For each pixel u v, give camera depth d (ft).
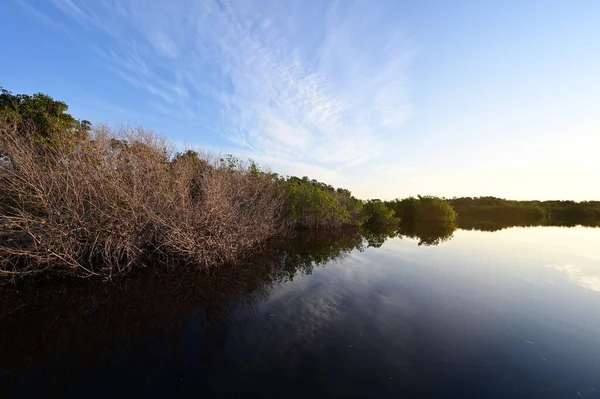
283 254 53.98
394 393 16.06
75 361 19.21
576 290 34.53
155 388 16.55
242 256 46.83
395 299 31.01
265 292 32.58
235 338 22.20
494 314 27.07
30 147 33.35
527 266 47.47
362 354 19.98
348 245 67.92
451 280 38.58
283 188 78.48
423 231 108.99
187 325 24.38
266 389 16.37
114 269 36.45
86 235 34.17
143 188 37.55
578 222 178.29
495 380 17.31
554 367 18.72
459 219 197.36
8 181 31.35
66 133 37.55
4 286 31.27
